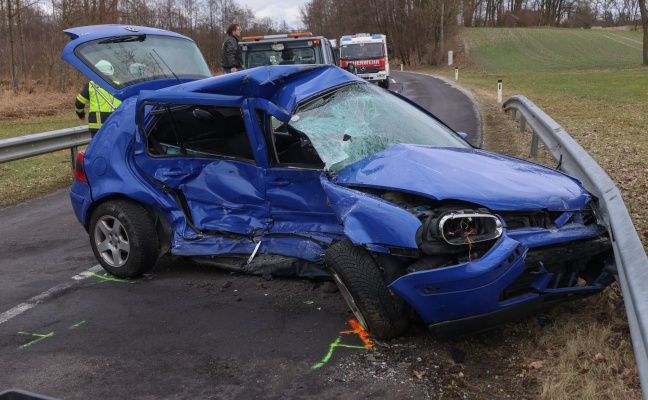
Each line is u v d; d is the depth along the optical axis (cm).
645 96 2119
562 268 397
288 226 500
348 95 521
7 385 378
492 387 348
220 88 495
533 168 464
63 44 3023
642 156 964
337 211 417
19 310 500
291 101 500
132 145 562
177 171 545
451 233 370
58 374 389
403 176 411
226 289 522
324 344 411
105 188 555
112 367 396
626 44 7388
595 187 494
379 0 8056
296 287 512
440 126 547
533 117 1026
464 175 412
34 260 641
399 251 380
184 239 541
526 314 384
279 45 1575
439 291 363
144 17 3117
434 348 396
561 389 334
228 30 1355
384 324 396
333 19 9019
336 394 350
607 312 421
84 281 564
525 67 5481
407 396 344
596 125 1386
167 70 725
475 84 3184
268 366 387
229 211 530
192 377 379
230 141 533
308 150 493
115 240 559
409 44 7731
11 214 876
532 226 396
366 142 474
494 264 358
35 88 3034
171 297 512
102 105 855
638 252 343
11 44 2750
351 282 396
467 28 9650
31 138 1034
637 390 327
